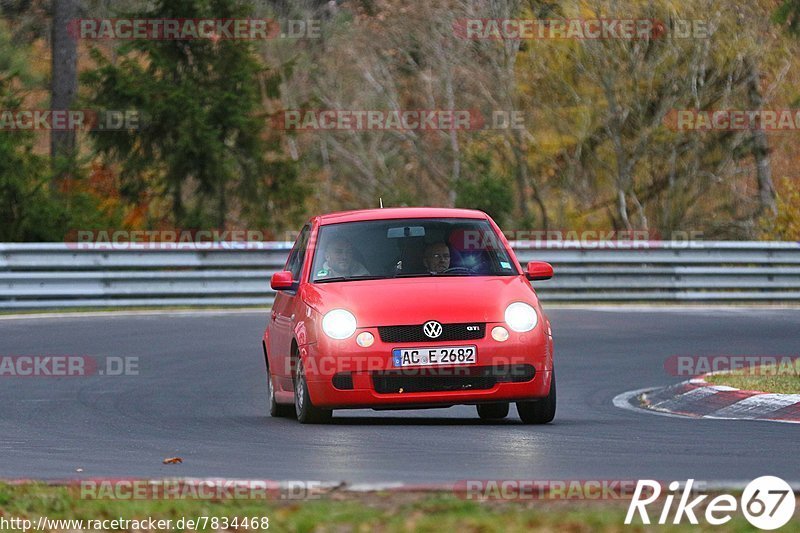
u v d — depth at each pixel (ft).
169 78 373.81
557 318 246.47
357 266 124.67
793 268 293.84
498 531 64.69
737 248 293.84
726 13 392.27
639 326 232.32
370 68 447.42
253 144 379.76
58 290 257.14
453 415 135.13
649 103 402.11
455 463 92.22
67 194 327.47
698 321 240.73
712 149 412.98
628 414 132.98
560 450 99.04
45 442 109.40
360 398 115.75
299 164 396.16
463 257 124.98
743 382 144.56
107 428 120.57
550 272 126.72
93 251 262.67
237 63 377.09
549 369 118.32
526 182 418.51
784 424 119.03
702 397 140.26
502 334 116.16
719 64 394.52
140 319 236.84
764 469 87.81
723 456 95.04
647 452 97.60
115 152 368.27
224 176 362.94
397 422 125.80
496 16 410.11
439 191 454.81
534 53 401.08
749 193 420.77
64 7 361.51
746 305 278.67
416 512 69.82
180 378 166.91
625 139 403.54
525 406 120.98
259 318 240.32
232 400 146.92
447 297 117.80
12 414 132.87
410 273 123.65
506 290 119.65
